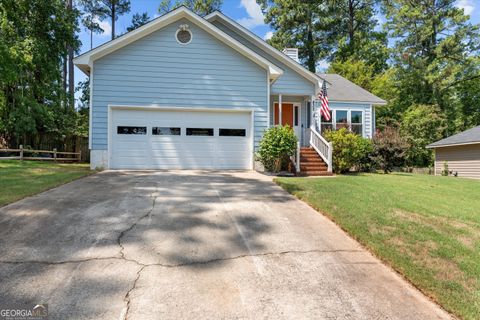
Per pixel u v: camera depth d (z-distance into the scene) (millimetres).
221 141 11789
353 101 16578
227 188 7609
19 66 15750
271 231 4648
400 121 25453
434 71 26734
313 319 2650
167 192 6887
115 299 2830
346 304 2896
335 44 31156
